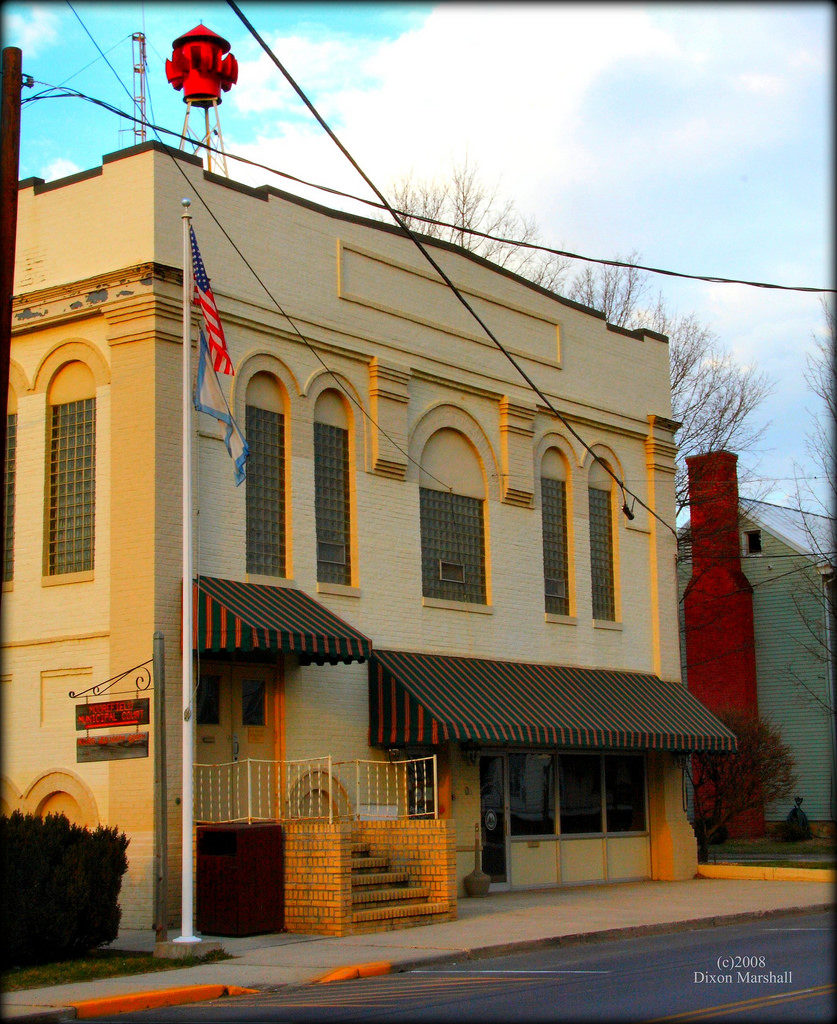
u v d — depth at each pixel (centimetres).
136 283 1806
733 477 3972
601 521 2656
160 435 1770
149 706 1694
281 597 1880
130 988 1262
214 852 1689
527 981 1241
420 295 2264
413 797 2088
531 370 2491
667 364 2889
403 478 2181
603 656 2567
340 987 1291
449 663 2173
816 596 3853
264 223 1991
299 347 2022
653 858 2592
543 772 2364
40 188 1945
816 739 3916
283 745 1895
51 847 1459
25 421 1931
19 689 1861
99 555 1817
